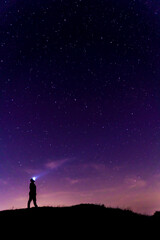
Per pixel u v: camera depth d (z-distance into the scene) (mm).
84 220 12898
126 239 10570
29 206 15586
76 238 10570
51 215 13711
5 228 11820
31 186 15852
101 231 11438
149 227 12086
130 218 13594
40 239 10422
